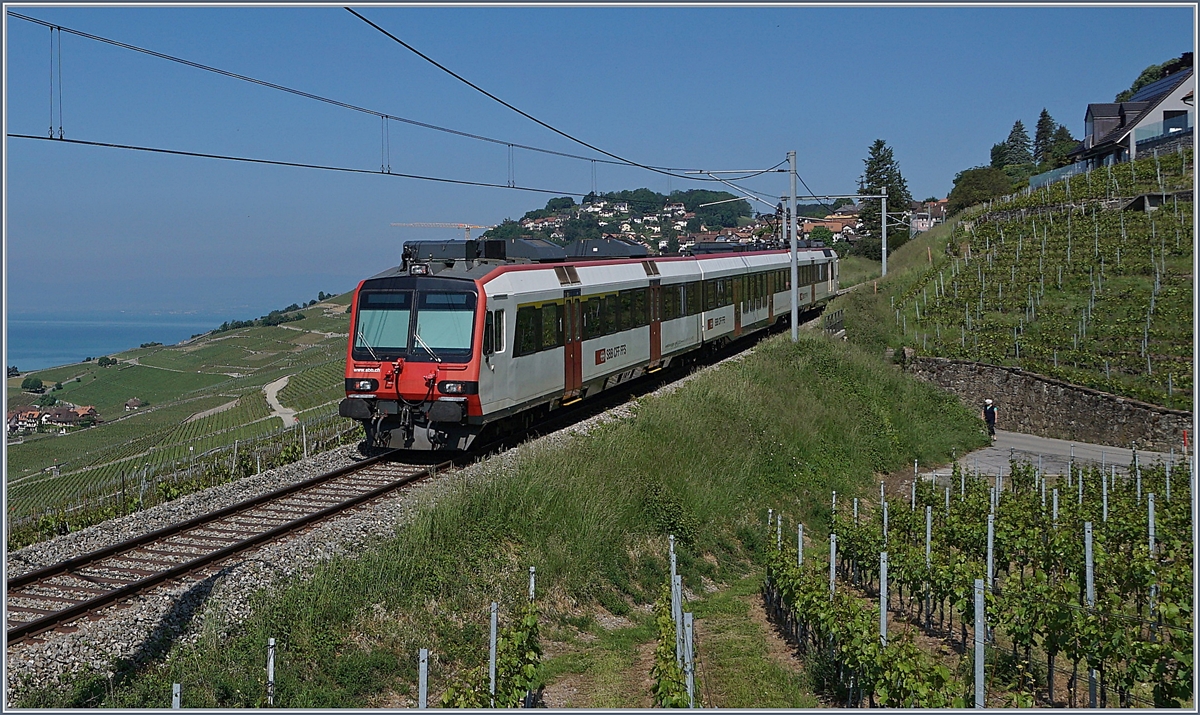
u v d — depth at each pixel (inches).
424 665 327.3
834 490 912.9
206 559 482.0
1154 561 549.3
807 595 494.0
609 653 499.8
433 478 626.5
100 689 353.7
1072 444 1312.7
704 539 726.5
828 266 2005.4
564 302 836.0
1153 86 2979.8
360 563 479.2
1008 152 6505.9
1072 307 1662.2
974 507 779.4
